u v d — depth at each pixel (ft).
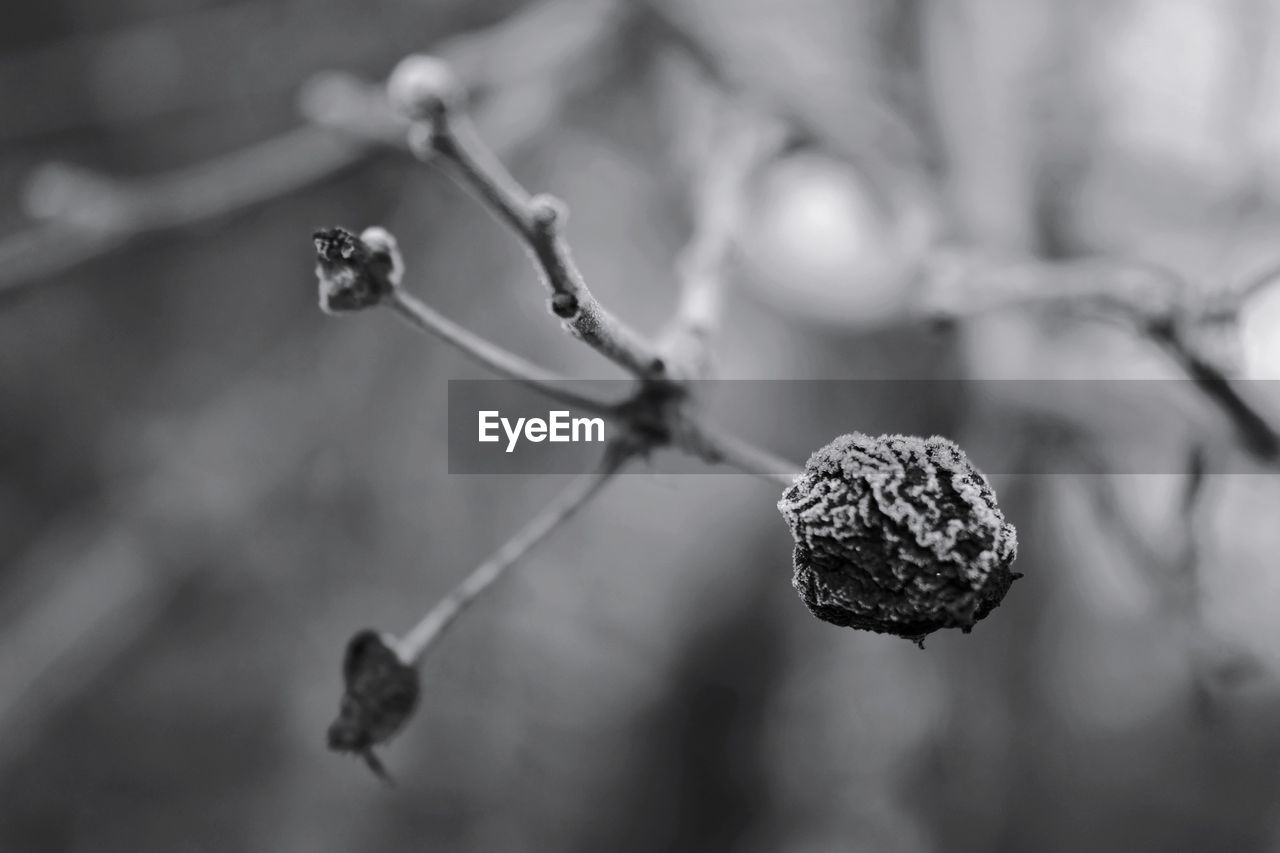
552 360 1.02
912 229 0.71
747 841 1.06
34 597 0.97
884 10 0.91
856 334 0.91
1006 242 0.74
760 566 1.12
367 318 1.01
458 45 0.86
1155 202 0.85
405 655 0.45
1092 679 0.88
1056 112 0.85
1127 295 0.52
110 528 0.98
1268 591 0.66
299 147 0.82
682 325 0.46
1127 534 0.63
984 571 0.39
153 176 1.08
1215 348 0.51
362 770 1.00
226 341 1.07
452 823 1.01
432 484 1.03
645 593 1.13
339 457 1.01
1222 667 0.57
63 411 1.03
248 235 1.02
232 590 1.00
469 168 0.40
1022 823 0.81
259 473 1.00
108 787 0.96
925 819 0.85
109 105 1.06
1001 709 0.81
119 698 0.98
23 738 0.92
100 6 1.08
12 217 1.03
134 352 1.06
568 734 1.07
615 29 0.83
